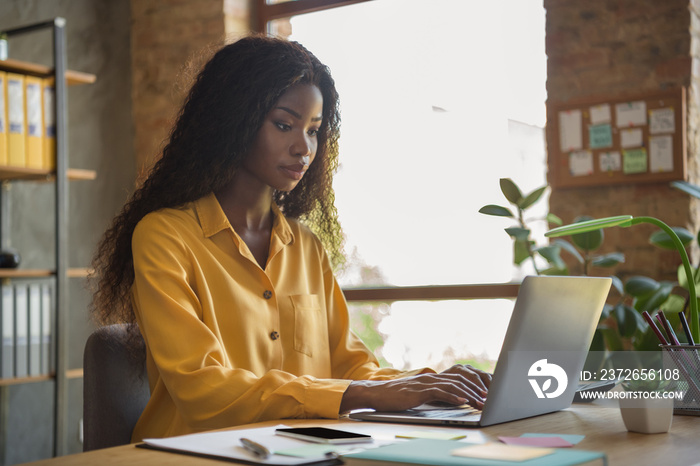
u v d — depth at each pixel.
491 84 3.27
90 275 1.76
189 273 1.46
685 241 2.46
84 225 3.71
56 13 3.66
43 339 2.96
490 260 3.22
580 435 1.02
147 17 3.98
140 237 1.46
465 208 3.28
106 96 3.88
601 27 3.00
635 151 2.90
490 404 1.09
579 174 3.00
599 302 1.26
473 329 3.23
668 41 2.87
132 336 1.55
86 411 1.52
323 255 1.82
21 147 2.92
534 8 3.20
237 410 1.22
